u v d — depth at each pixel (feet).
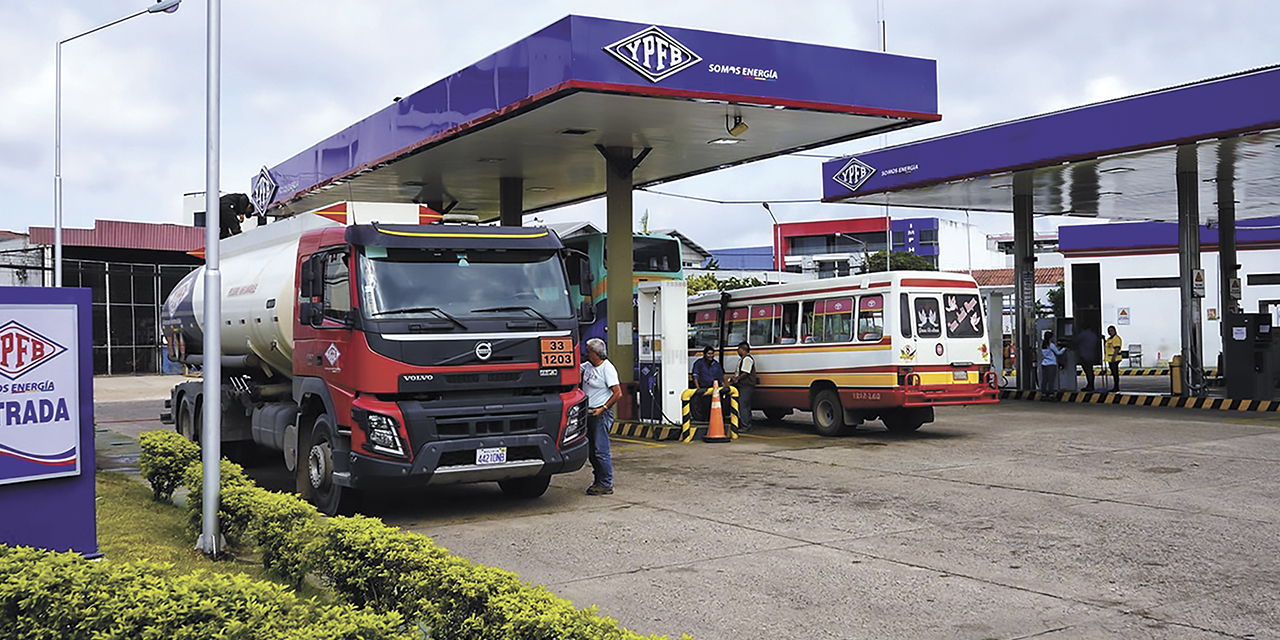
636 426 57.26
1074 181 75.51
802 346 59.16
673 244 71.82
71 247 136.77
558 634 14.47
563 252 35.06
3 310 22.98
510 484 37.19
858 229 259.80
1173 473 39.55
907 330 53.31
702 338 68.85
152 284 139.85
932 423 62.69
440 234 32.99
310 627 14.66
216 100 27.02
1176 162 66.90
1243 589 22.68
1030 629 20.04
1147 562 25.34
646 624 20.79
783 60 49.08
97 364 134.62
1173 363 75.00
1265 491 35.14
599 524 31.65
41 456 23.44
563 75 44.73
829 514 32.65
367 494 37.99
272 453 49.60
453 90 54.44
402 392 30.96
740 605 22.06
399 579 18.54
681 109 49.75
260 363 42.22
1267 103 53.57
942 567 25.23
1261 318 69.62
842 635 19.88
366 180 69.97
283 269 38.17
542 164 64.90
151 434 36.27
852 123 53.78
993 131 69.77
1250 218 117.70
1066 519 30.96
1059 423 60.34
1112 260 135.95
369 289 31.58
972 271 235.81
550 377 33.14
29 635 15.56
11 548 20.06
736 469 43.50
